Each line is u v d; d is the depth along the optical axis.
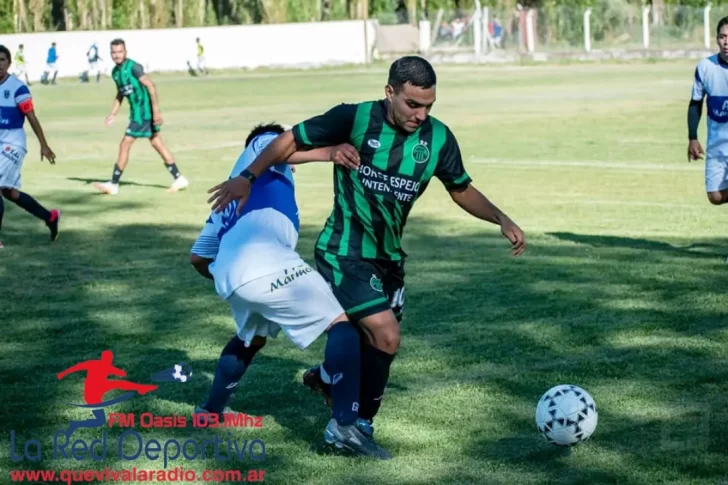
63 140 53.41
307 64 120.19
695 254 22.69
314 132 11.30
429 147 11.37
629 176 35.69
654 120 54.03
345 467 11.20
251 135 12.54
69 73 112.19
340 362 11.23
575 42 120.75
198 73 113.44
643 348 15.48
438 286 19.98
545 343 15.87
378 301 11.44
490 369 14.59
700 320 17.06
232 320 17.86
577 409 11.31
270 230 11.73
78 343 16.38
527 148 44.31
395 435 12.10
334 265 11.58
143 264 22.81
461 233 26.05
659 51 115.06
